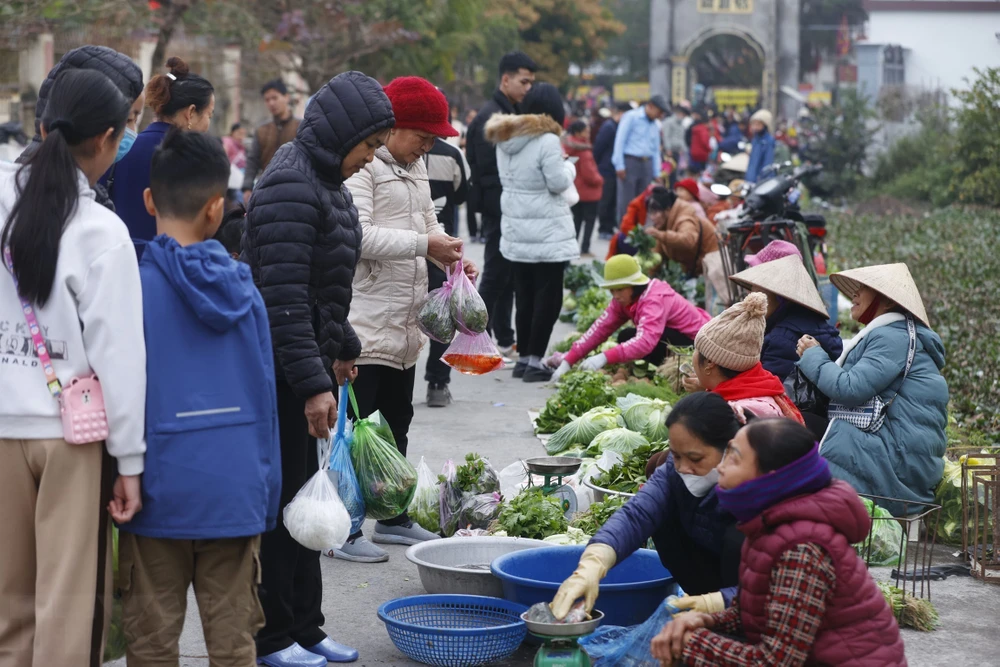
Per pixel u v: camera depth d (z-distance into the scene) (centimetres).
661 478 396
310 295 413
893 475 560
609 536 383
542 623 359
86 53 404
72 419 319
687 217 1099
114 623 353
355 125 408
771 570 327
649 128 1878
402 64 2548
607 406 761
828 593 324
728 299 910
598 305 1192
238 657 345
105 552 333
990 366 973
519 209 941
